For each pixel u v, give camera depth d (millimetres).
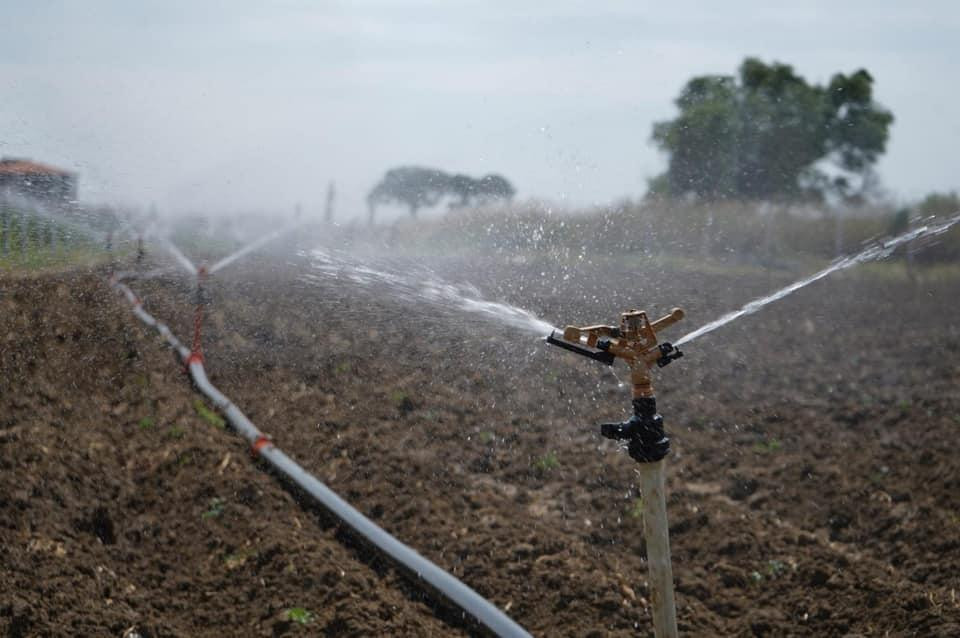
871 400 9984
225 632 5418
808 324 13109
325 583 5812
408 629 5457
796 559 6523
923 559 6562
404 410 9086
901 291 15188
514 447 8406
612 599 5941
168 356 10086
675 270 14656
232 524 6504
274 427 8570
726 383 10438
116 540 6160
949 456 8266
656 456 3723
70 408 8133
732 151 17859
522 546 6512
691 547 6781
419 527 6816
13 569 5371
